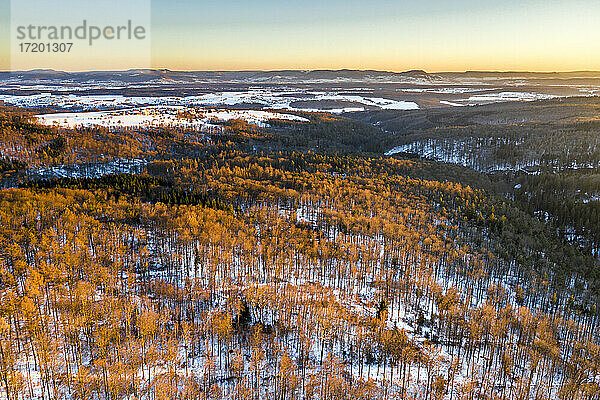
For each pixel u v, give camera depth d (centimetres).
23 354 8075
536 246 14888
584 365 9300
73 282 10088
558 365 9512
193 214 13662
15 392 7212
